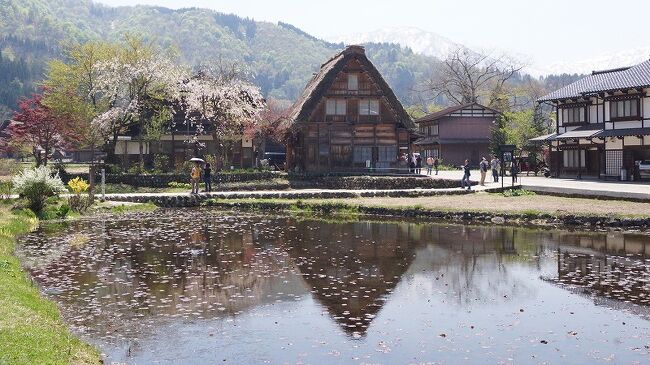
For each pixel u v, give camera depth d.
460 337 10.64
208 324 11.45
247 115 51.44
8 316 10.17
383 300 13.23
